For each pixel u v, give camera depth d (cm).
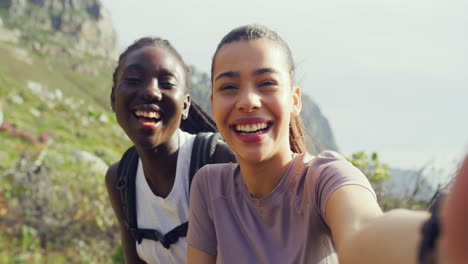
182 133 108
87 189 413
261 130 68
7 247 335
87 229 375
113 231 377
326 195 59
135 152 110
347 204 53
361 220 48
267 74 67
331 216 56
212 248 79
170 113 101
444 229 24
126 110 101
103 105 3469
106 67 4488
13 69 3522
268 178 71
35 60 3903
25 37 4366
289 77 71
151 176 104
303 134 89
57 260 335
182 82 104
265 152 68
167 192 103
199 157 101
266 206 69
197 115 115
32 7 5016
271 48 69
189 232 82
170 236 101
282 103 68
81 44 5034
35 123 1395
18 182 413
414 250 31
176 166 102
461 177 23
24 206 378
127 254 119
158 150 102
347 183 57
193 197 81
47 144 977
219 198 76
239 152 69
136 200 108
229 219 74
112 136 1681
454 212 23
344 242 42
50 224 366
